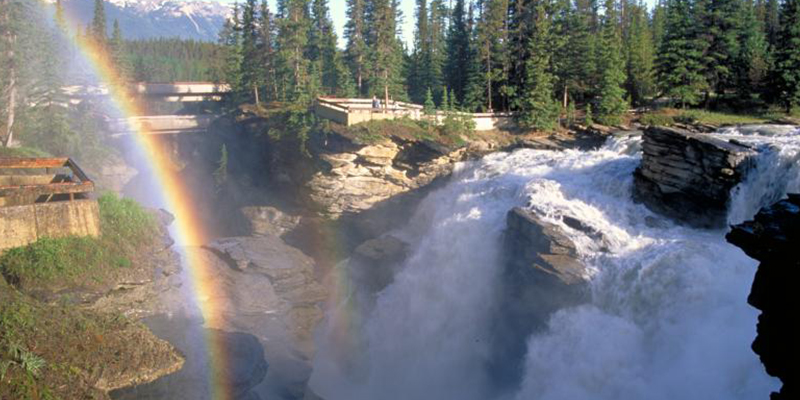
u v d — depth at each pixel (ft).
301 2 227.40
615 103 183.73
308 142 169.48
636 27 257.34
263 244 131.34
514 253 114.83
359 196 164.66
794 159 99.19
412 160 164.35
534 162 151.33
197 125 239.09
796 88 167.22
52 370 59.67
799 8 169.68
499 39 205.36
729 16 186.09
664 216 114.62
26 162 93.20
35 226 84.17
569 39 199.62
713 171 106.22
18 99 176.35
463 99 225.76
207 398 71.41
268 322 107.45
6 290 70.38
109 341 67.36
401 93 231.30
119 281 87.71
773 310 47.21
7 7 163.84
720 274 90.58
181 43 543.80
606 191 127.13
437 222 150.92
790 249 45.27
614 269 98.17
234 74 257.96
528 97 186.91
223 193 214.69
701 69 183.93
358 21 233.96
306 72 224.33
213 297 105.81
